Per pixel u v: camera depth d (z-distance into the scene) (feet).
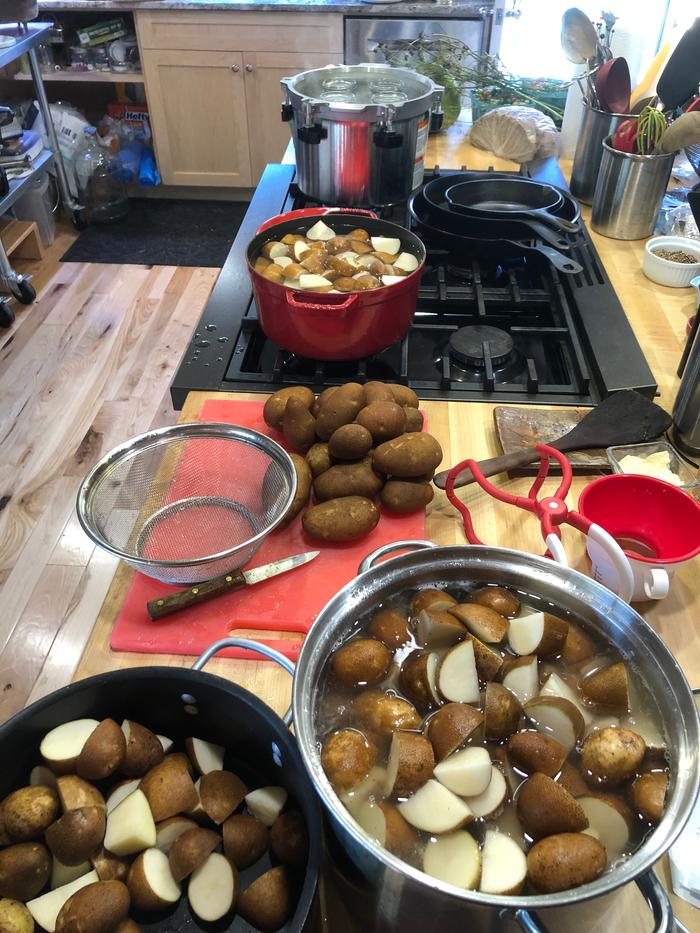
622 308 4.41
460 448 3.61
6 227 10.07
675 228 5.22
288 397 3.52
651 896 1.82
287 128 10.96
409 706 2.09
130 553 2.93
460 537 3.17
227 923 2.17
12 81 11.61
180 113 10.96
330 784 1.85
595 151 5.54
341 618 2.25
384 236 4.38
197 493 3.32
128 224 11.50
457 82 7.11
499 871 1.75
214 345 4.25
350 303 3.62
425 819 1.85
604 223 5.27
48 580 6.20
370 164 5.19
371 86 5.57
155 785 2.27
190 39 10.25
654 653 2.13
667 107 5.14
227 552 2.76
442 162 6.28
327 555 3.10
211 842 2.20
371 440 3.17
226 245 10.98
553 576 2.34
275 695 2.64
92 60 10.92
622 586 2.64
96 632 2.86
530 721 2.06
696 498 3.13
